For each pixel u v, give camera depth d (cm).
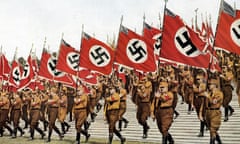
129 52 1644
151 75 1930
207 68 1361
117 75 2659
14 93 2288
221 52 2544
